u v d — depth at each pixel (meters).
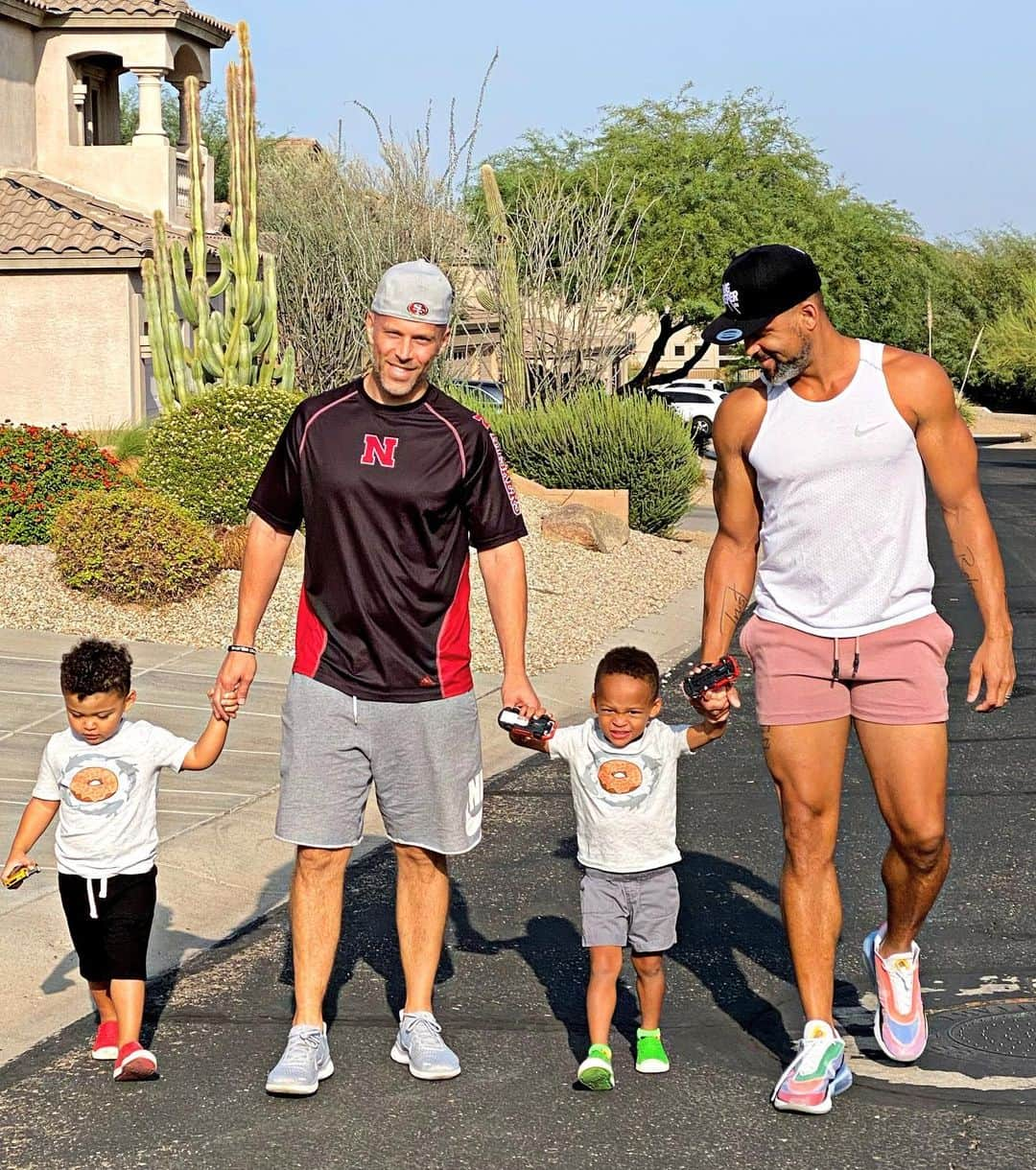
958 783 8.85
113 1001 4.94
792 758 4.79
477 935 6.38
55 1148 4.46
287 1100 4.79
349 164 27.45
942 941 6.21
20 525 14.04
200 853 7.34
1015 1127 4.56
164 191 26.66
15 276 24.22
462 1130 4.57
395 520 4.85
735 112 39.94
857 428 4.68
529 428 21.34
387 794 5.03
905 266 44.09
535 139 39.59
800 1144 4.46
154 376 18.80
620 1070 5.00
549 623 14.03
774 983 5.79
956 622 14.88
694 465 21.36
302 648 5.01
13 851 5.00
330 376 26.16
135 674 11.05
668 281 37.91
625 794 4.88
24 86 26.39
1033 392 64.69
